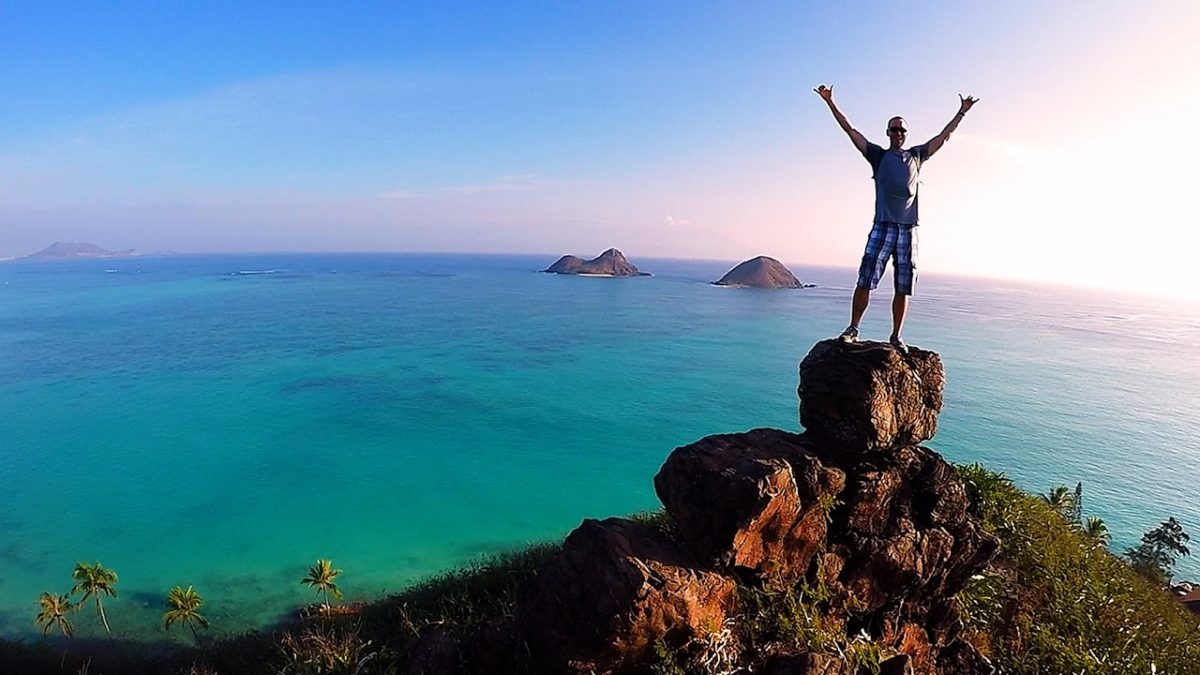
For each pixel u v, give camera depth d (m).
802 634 8.62
